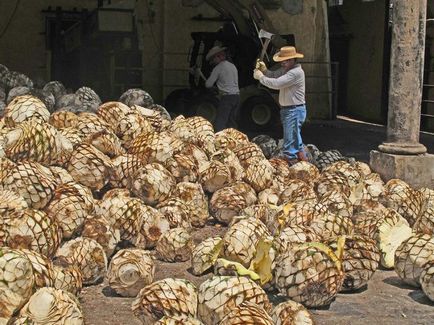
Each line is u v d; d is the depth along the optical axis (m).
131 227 6.54
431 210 7.36
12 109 7.99
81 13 23.77
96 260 5.73
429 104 22.48
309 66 24.33
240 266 5.64
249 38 19.39
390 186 8.19
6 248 4.61
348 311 5.47
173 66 23.19
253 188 8.17
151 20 22.97
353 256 5.87
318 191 8.10
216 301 4.71
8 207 5.79
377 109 25.53
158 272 6.18
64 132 7.66
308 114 24.58
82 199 6.20
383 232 6.71
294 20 23.92
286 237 5.86
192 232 7.35
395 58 10.09
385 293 5.97
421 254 6.02
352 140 18.34
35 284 4.66
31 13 23.78
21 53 23.86
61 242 5.80
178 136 8.80
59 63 23.12
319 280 5.31
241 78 19.62
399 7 10.01
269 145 11.32
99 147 7.48
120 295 5.55
